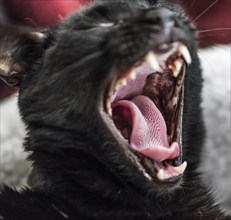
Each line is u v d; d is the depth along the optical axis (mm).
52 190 316
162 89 316
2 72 326
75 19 312
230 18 446
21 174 444
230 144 441
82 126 301
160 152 296
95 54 290
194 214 323
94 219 313
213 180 435
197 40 312
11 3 419
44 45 322
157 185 292
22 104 317
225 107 447
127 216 312
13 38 322
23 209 312
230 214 333
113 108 316
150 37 279
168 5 336
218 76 458
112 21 303
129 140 314
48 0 415
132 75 290
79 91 297
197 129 336
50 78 305
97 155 303
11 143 454
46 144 308
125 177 301
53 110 305
